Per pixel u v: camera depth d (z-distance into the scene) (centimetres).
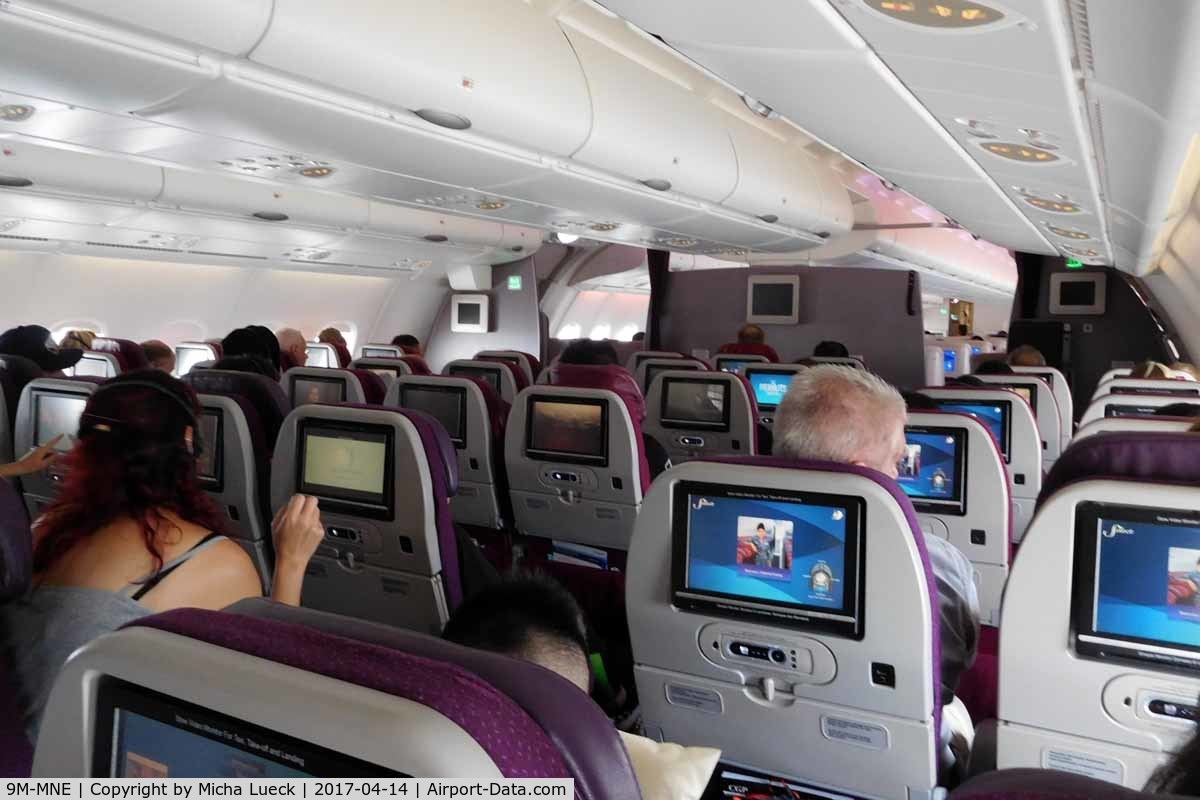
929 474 331
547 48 496
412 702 61
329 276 1340
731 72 368
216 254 1028
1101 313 1138
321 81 391
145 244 935
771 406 724
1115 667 164
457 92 434
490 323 1513
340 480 291
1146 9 235
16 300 954
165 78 355
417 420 280
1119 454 174
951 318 2862
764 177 769
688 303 1173
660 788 100
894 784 185
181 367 938
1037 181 546
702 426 539
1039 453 417
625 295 2023
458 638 101
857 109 404
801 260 1271
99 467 157
